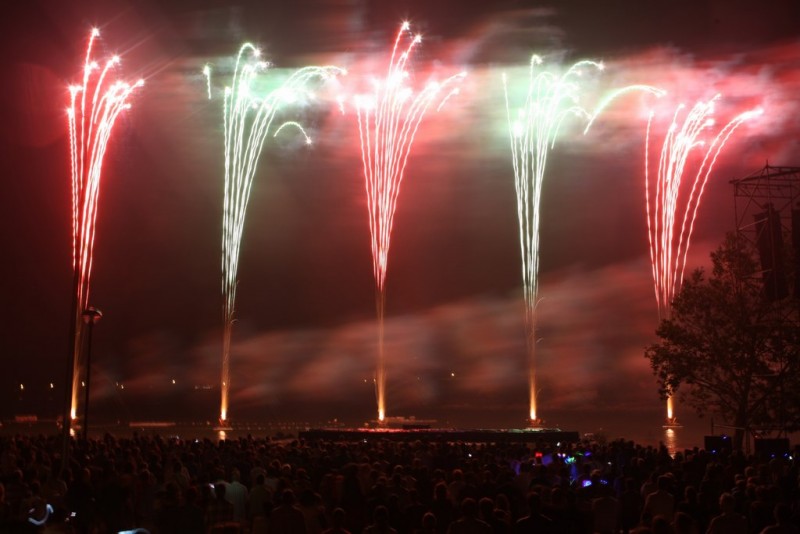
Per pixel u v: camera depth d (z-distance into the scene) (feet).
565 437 150.61
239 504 57.00
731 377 114.83
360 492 53.78
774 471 79.30
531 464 71.92
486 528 41.14
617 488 63.57
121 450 79.92
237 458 74.28
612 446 90.89
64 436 80.89
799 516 45.91
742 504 50.88
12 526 41.98
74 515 52.26
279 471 63.87
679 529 40.34
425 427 182.29
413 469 64.85
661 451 85.61
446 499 48.62
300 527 45.14
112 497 52.95
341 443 90.74
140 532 49.44
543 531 41.88
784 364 113.80
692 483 65.62
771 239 113.70
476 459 73.56
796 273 113.19
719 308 115.96
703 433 199.72
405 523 47.39
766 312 115.14
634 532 38.45
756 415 114.21
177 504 48.24
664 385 118.83
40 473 62.80
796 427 112.27
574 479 73.05
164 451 86.63
